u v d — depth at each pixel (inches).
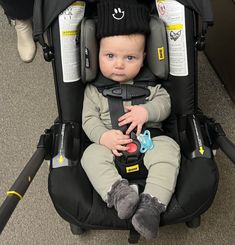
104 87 46.3
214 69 67.6
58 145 43.7
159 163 41.8
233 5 56.0
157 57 44.4
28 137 61.2
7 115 63.8
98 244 50.8
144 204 39.1
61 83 44.6
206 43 68.4
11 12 65.1
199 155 42.7
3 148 60.1
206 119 45.5
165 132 48.2
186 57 43.6
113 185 40.3
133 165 42.7
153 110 45.1
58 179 41.4
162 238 50.8
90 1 43.8
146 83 46.6
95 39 43.4
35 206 54.1
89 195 41.3
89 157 42.8
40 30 41.3
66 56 43.6
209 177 41.0
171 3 42.2
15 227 52.4
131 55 42.7
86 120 45.7
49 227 52.3
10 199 33.1
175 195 40.9
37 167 38.5
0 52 72.0
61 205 40.7
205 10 40.7
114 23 41.4
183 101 45.5
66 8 41.9
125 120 44.4
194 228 51.5
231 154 38.1
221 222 51.9
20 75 68.8
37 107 64.6
